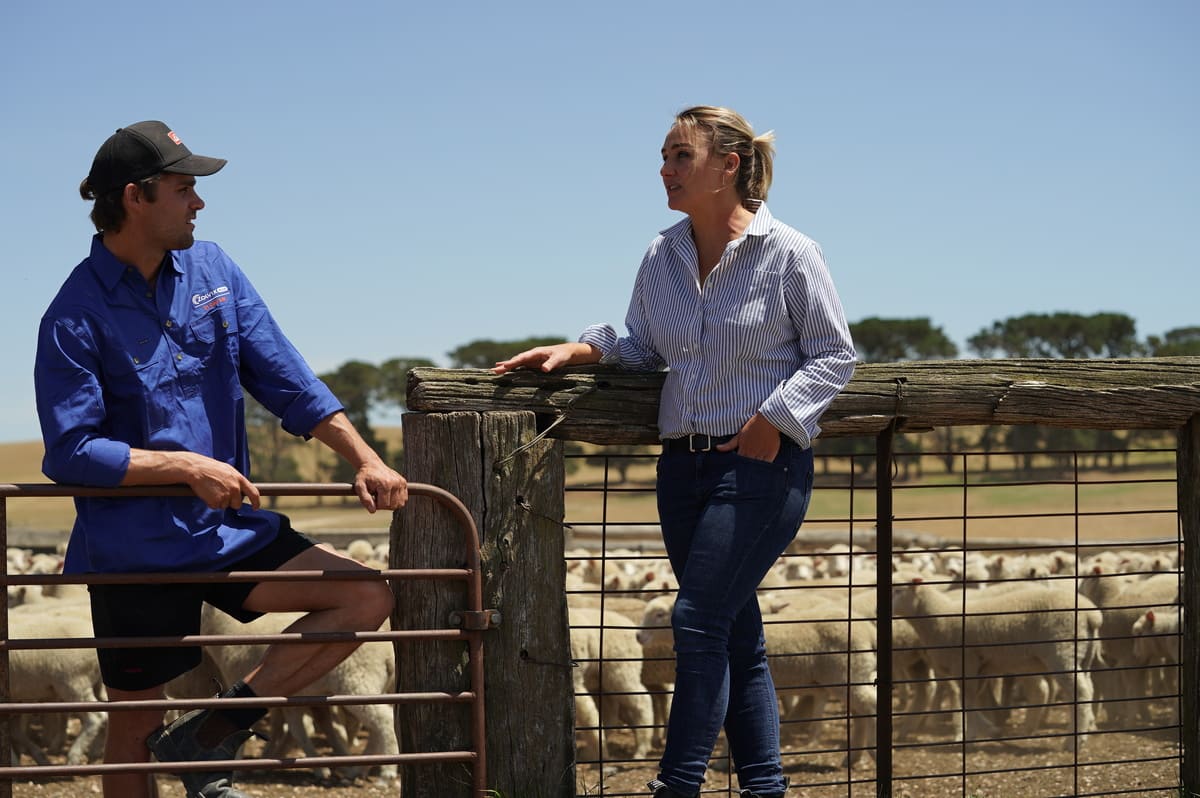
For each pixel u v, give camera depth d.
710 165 4.17
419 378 4.55
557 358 4.55
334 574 3.97
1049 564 14.46
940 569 14.68
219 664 8.79
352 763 4.06
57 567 14.75
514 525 4.49
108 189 3.81
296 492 3.91
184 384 3.96
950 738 9.87
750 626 4.37
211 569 3.93
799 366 4.23
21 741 8.73
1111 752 8.48
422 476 4.50
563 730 4.55
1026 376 5.02
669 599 10.49
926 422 4.99
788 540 4.18
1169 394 5.11
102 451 3.72
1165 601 10.57
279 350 4.15
